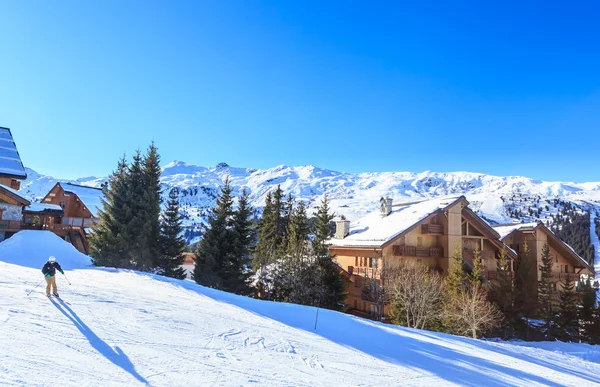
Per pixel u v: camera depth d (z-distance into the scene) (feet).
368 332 52.85
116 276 75.20
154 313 44.80
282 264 99.19
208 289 71.15
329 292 96.32
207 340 37.14
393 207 140.15
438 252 113.39
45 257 99.45
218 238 100.27
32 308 40.37
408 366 38.50
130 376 25.85
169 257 107.65
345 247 116.78
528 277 113.70
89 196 170.19
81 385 23.41
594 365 58.65
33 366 25.31
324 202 111.45
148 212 103.30
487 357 48.96
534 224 132.36
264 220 138.00
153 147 112.27
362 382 31.55
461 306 84.58
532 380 40.78
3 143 149.07
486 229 119.96
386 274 96.63
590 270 134.41
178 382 25.90
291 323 51.31
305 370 32.53
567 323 108.37
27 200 125.29
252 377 28.89
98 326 36.63
